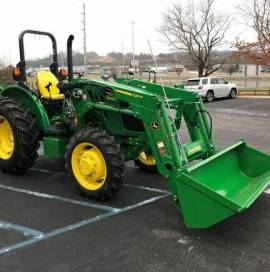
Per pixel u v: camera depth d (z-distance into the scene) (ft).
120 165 17.10
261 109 61.00
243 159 17.92
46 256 13.32
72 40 20.90
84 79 19.66
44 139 20.61
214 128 40.37
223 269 12.51
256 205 17.48
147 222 15.90
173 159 15.55
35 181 21.07
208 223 13.92
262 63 86.89
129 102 17.07
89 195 18.04
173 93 19.35
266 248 13.83
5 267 12.66
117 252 13.56
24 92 21.67
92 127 19.52
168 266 12.69
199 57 100.94
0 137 22.29
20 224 15.78
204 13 99.45
